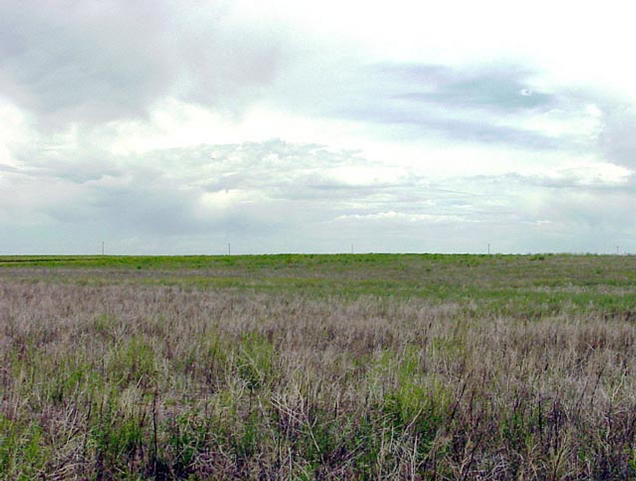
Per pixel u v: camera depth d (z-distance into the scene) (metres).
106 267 48.16
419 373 7.45
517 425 5.66
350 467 4.73
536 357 8.72
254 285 27.50
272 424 5.60
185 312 14.27
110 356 8.20
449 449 5.16
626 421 5.66
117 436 5.11
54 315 13.01
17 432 5.16
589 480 4.74
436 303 18.61
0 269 43.81
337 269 43.56
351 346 10.18
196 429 5.39
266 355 8.20
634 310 16.86
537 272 36.25
